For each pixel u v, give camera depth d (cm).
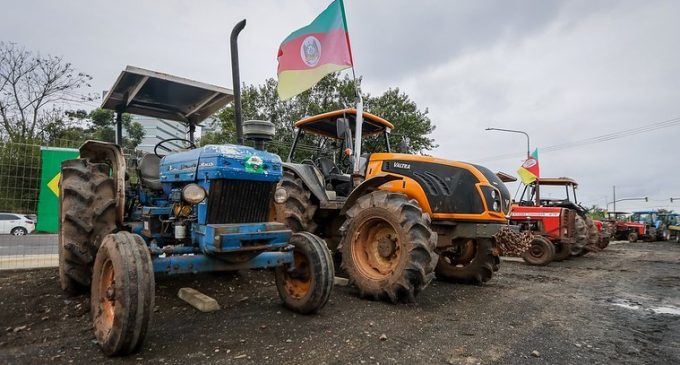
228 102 464
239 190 315
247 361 246
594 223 1402
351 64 550
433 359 264
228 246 295
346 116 584
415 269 395
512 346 299
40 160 611
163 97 471
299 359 252
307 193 525
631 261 1097
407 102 1847
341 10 557
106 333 254
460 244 549
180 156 349
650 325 383
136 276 246
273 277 490
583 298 512
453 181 500
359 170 547
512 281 638
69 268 354
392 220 419
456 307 417
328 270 338
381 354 267
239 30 378
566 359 278
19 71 2200
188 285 434
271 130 411
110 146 385
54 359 246
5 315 326
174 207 338
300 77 589
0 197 589
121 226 375
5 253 662
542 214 1022
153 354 254
